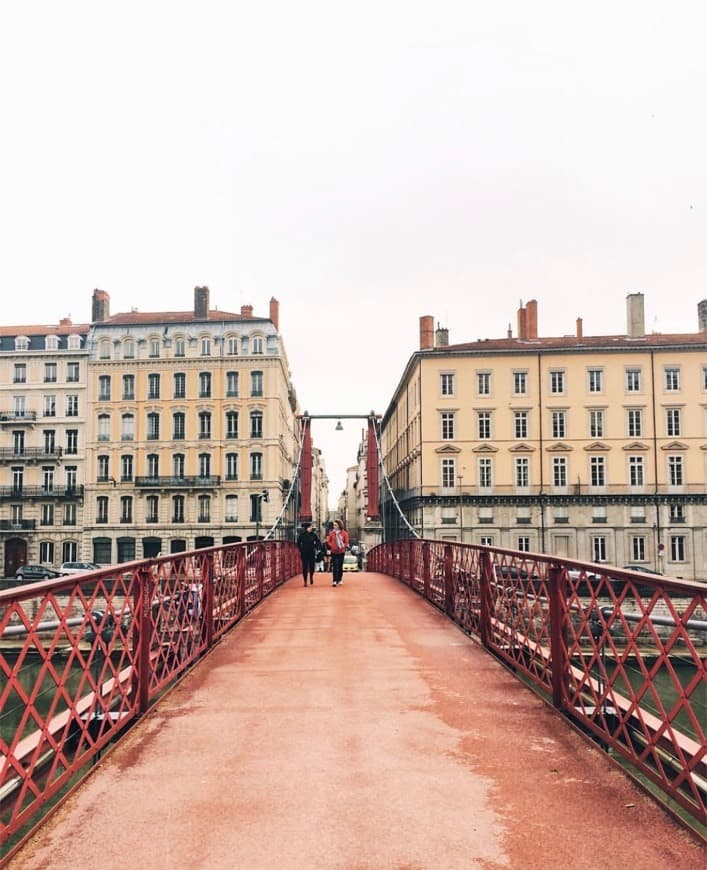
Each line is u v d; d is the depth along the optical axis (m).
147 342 53.78
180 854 3.47
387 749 4.97
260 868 3.34
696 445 49.91
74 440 53.41
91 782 4.38
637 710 4.29
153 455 52.75
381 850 3.50
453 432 51.25
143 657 5.75
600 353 50.84
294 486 42.00
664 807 3.93
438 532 50.16
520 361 51.25
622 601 4.58
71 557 52.28
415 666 7.66
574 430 50.56
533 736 5.26
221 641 9.23
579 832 3.69
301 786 4.30
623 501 49.44
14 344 55.31
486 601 8.68
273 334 53.38
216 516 51.75
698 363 50.41
